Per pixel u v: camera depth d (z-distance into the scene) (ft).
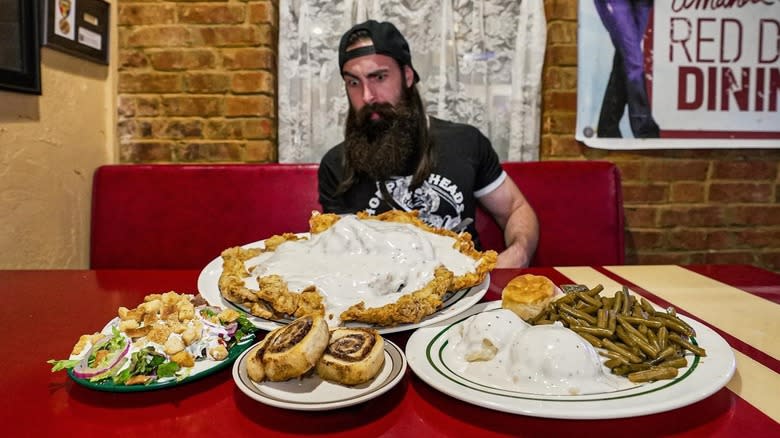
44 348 2.40
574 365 1.81
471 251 2.99
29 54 5.16
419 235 2.92
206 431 1.73
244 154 6.91
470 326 2.11
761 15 6.75
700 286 3.25
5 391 1.99
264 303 2.44
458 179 5.28
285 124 7.15
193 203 6.14
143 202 6.12
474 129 5.74
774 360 2.17
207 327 2.20
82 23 6.06
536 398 1.70
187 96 6.87
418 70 7.06
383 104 5.24
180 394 1.98
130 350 2.05
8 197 5.11
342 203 5.54
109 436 1.69
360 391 1.80
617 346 2.04
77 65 6.11
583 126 6.85
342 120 7.15
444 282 2.54
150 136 6.91
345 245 2.77
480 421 1.78
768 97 6.84
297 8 7.01
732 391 1.92
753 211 7.06
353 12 6.95
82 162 6.25
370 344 1.96
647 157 6.97
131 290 3.33
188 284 3.45
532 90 7.02
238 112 6.87
